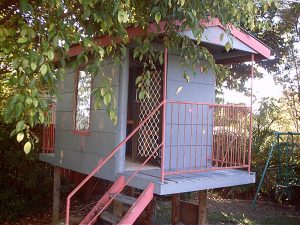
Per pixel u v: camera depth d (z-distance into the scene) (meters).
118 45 4.88
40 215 9.02
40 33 3.39
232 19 4.41
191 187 4.95
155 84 6.07
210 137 6.12
